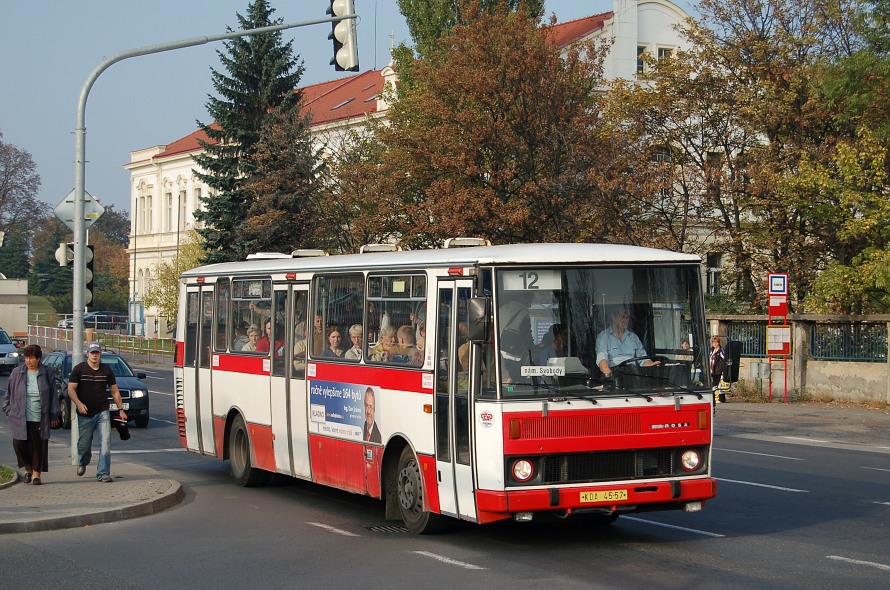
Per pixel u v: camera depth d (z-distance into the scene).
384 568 10.05
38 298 125.69
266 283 15.48
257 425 15.57
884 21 28.50
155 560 10.61
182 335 18.31
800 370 30.94
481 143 35.81
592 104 38.81
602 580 9.32
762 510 13.12
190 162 77.94
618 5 51.53
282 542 11.55
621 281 10.73
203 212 49.66
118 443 22.41
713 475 16.34
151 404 32.91
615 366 10.55
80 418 15.48
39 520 12.32
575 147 35.59
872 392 29.12
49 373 15.19
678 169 35.88
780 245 34.31
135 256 85.31
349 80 73.62
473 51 36.28
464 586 9.17
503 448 10.12
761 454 19.44
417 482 11.70
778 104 33.50
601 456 10.42
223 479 17.14
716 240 36.97
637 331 10.70
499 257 10.49
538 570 9.80
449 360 10.98
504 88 36.31
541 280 10.51
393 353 12.13
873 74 28.64
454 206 34.66
